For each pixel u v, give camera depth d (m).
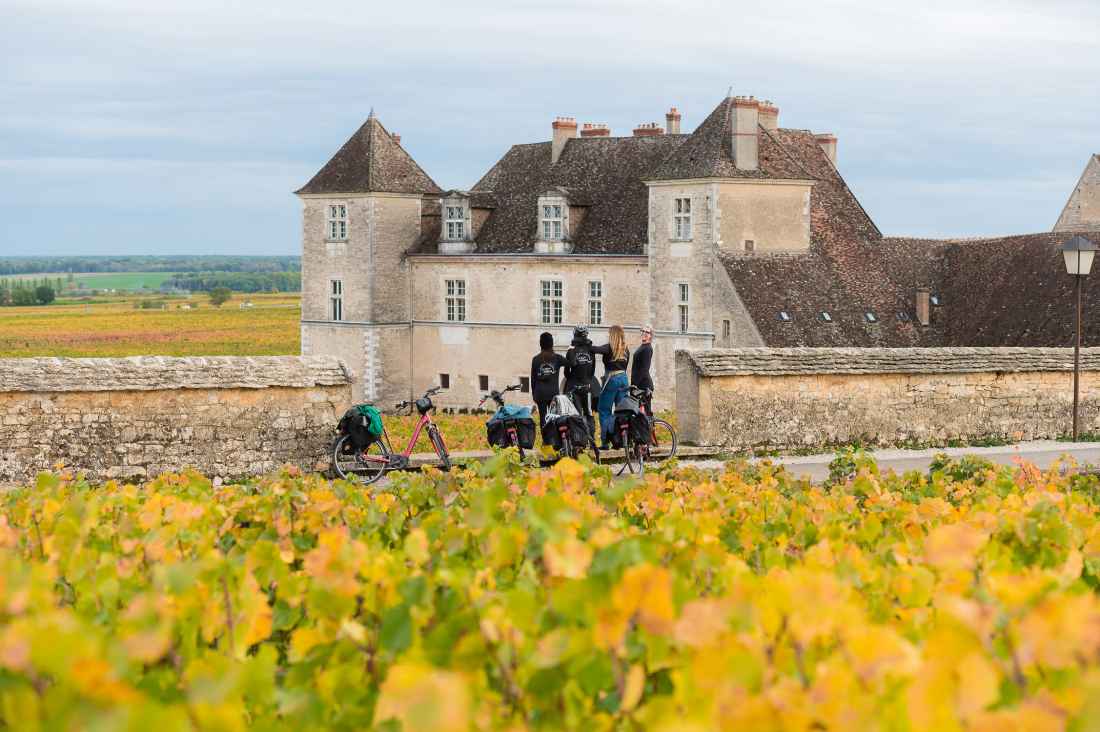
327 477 23.55
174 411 22.97
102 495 11.99
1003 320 57.56
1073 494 12.00
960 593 7.02
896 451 27.86
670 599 5.42
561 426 23.59
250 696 5.88
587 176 70.62
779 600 5.64
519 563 7.93
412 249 73.50
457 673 5.48
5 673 4.83
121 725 4.23
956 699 4.79
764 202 60.66
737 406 27.12
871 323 59.28
